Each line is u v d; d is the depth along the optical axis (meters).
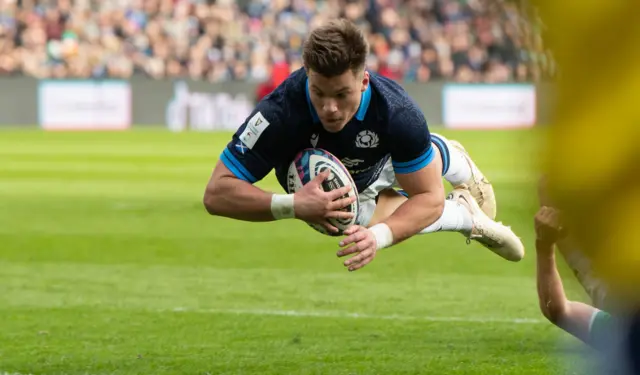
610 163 4.20
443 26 93.31
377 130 12.84
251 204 12.92
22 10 87.38
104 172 49.75
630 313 4.95
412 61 91.88
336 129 12.36
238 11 92.88
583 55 4.14
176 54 88.62
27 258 25.70
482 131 78.81
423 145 13.00
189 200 38.81
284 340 16.66
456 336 16.81
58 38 86.31
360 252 12.41
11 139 70.75
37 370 14.65
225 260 25.39
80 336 17.05
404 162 13.13
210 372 14.45
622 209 4.25
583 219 4.32
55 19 86.75
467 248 26.95
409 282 22.28
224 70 88.19
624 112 4.14
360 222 14.62
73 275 23.31
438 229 15.55
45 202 38.16
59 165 53.28
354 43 11.67
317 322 18.16
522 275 22.98
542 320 18.02
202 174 49.06
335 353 15.60
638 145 4.15
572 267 5.76
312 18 94.00
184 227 31.41
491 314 18.70
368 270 23.86
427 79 91.00
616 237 4.29
